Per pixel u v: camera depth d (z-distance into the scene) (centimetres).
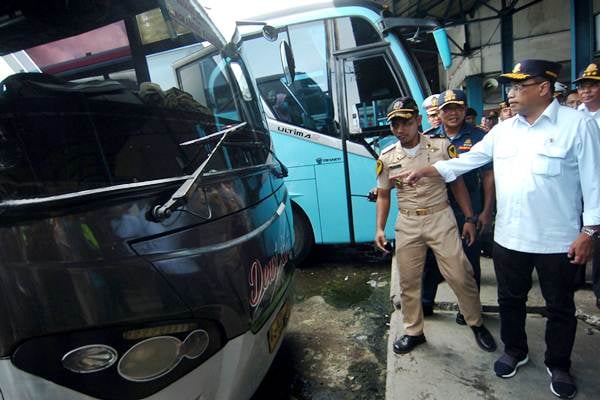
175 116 194
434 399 215
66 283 133
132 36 197
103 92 169
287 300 230
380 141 405
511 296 217
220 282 160
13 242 132
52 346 133
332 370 274
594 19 696
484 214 264
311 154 427
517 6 949
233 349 167
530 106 189
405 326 260
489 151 219
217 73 249
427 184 238
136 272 140
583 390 208
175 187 154
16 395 134
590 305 285
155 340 142
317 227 439
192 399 154
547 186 190
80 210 135
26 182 138
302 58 423
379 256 487
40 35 173
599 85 271
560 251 193
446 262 238
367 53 402
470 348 255
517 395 212
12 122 144
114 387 138
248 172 209
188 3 226
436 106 328
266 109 434
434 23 398
